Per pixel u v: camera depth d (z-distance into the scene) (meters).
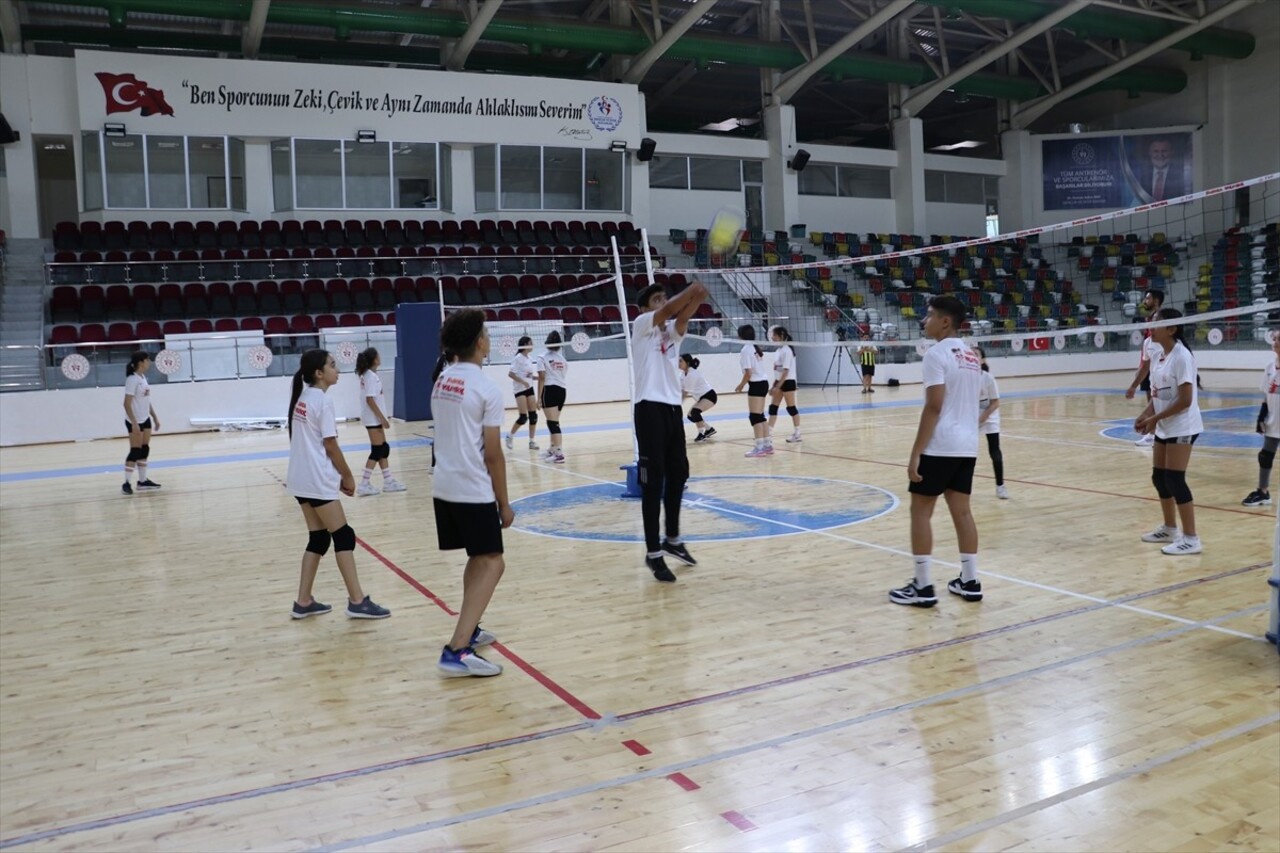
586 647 4.73
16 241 20.73
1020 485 9.40
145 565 7.05
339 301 21.28
